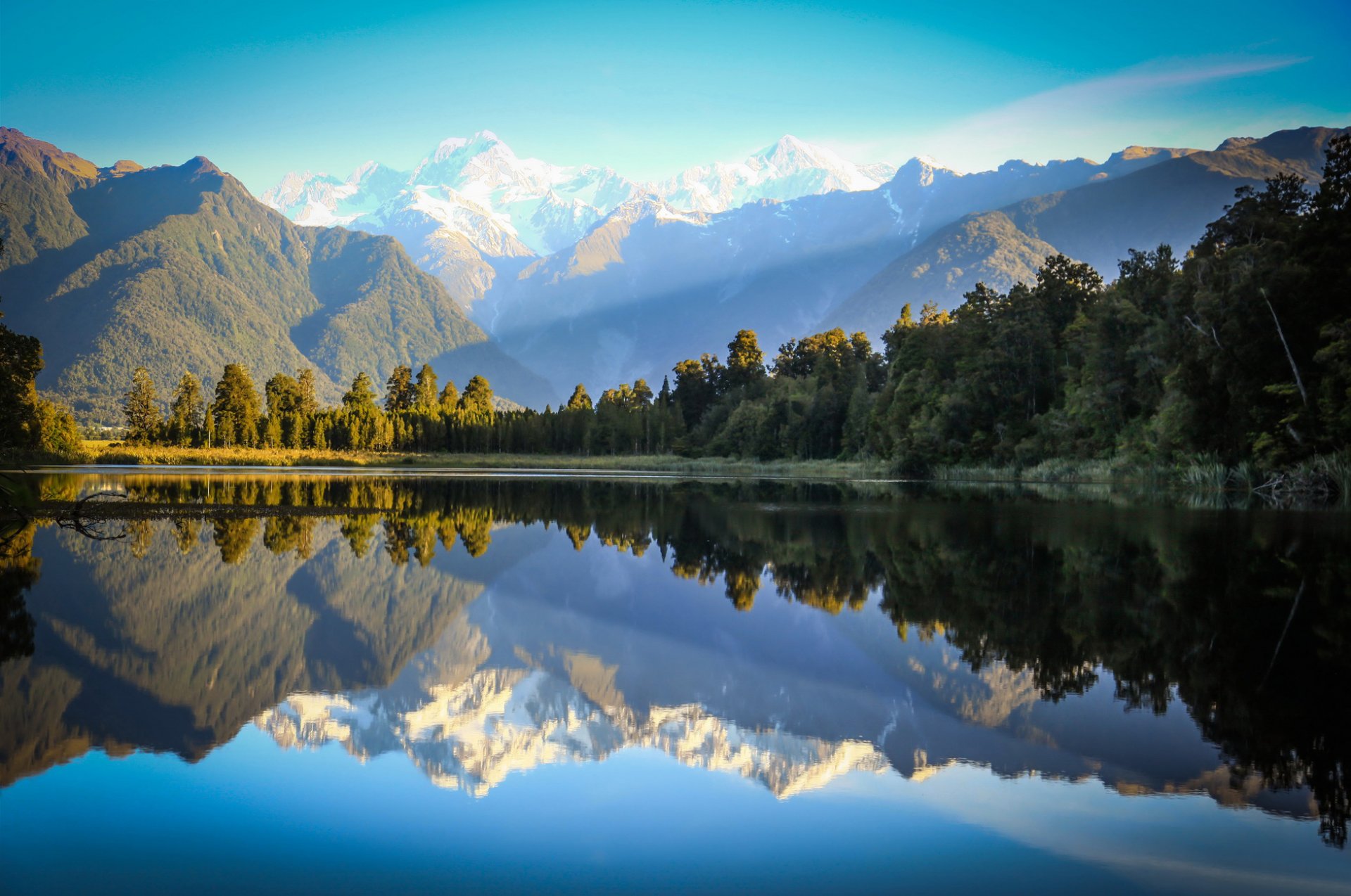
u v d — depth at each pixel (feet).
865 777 34.60
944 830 30.01
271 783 33.83
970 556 91.81
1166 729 39.65
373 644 56.49
